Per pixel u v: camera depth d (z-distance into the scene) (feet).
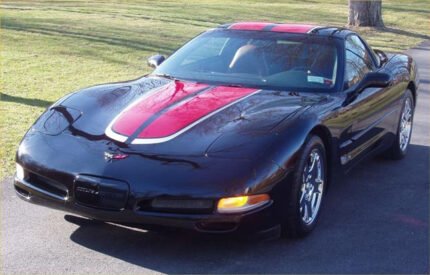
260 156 13.12
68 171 13.29
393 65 21.86
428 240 14.99
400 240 14.96
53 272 12.64
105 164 13.08
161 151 13.15
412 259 13.88
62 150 13.76
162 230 13.00
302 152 13.93
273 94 16.11
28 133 14.75
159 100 15.24
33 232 14.49
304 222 14.60
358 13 71.61
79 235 14.42
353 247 14.43
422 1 116.98
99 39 49.24
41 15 63.31
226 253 13.80
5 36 47.26
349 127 16.83
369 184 19.40
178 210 12.66
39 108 26.73
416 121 28.86
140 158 13.06
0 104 27.12
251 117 14.35
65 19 61.00
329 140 15.62
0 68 35.68
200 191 12.54
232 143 13.32
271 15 80.43
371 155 19.65
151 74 18.11
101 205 13.00
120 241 14.19
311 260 13.62
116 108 14.92
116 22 61.93
